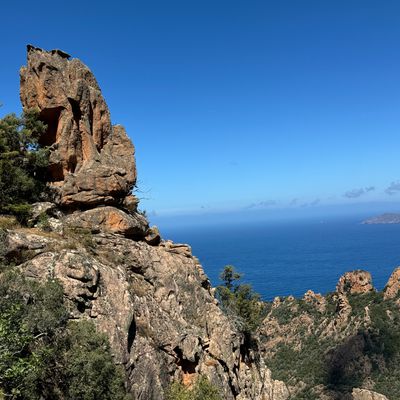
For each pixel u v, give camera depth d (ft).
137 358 86.38
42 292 70.64
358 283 390.01
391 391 293.02
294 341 377.50
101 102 125.49
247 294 174.19
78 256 85.51
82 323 72.95
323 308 397.80
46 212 101.71
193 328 108.27
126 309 87.76
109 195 112.37
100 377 67.41
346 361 328.49
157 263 111.55
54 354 67.15
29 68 117.60
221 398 96.68
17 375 57.98
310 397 309.83
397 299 358.43
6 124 107.86
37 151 110.93
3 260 80.38
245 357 131.34
